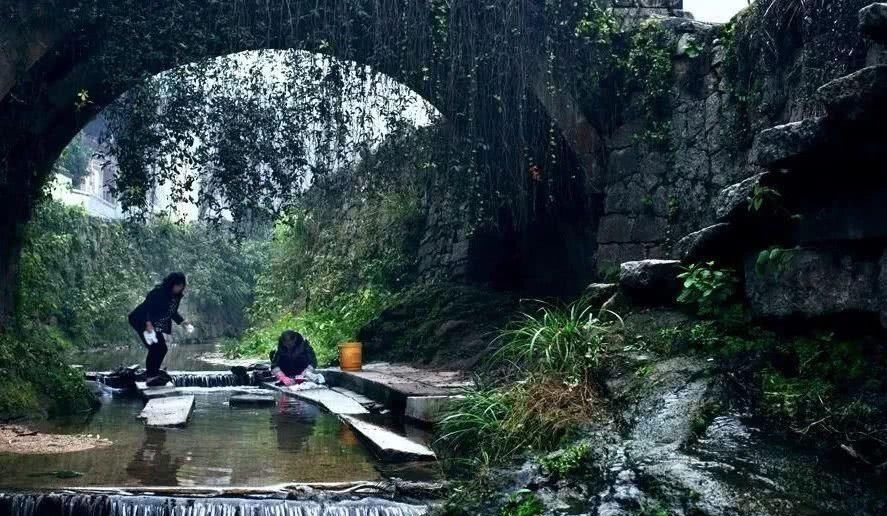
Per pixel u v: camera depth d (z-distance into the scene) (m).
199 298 26.41
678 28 8.15
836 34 5.61
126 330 20.97
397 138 9.51
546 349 5.12
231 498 4.71
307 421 7.77
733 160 7.26
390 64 8.70
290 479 5.20
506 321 11.60
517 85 8.79
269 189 8.80
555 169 9.60
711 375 4.34
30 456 5.83
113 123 8.37
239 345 18.11
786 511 3.16
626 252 8.66
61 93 8.27
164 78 8.40
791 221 4.32
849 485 3.32
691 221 7.81
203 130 8.48
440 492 4.86
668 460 3.68
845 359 4.03
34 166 8.70
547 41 8.69
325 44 8.34
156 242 24.20
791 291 4.29
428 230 14.93
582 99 9.01
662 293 5.28
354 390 10.05
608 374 4.86
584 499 3.65
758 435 3.81
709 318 4.88
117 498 4.58
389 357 12.29
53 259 18.06
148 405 8.55
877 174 3.75
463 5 8.59
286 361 11.14
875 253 3.87
